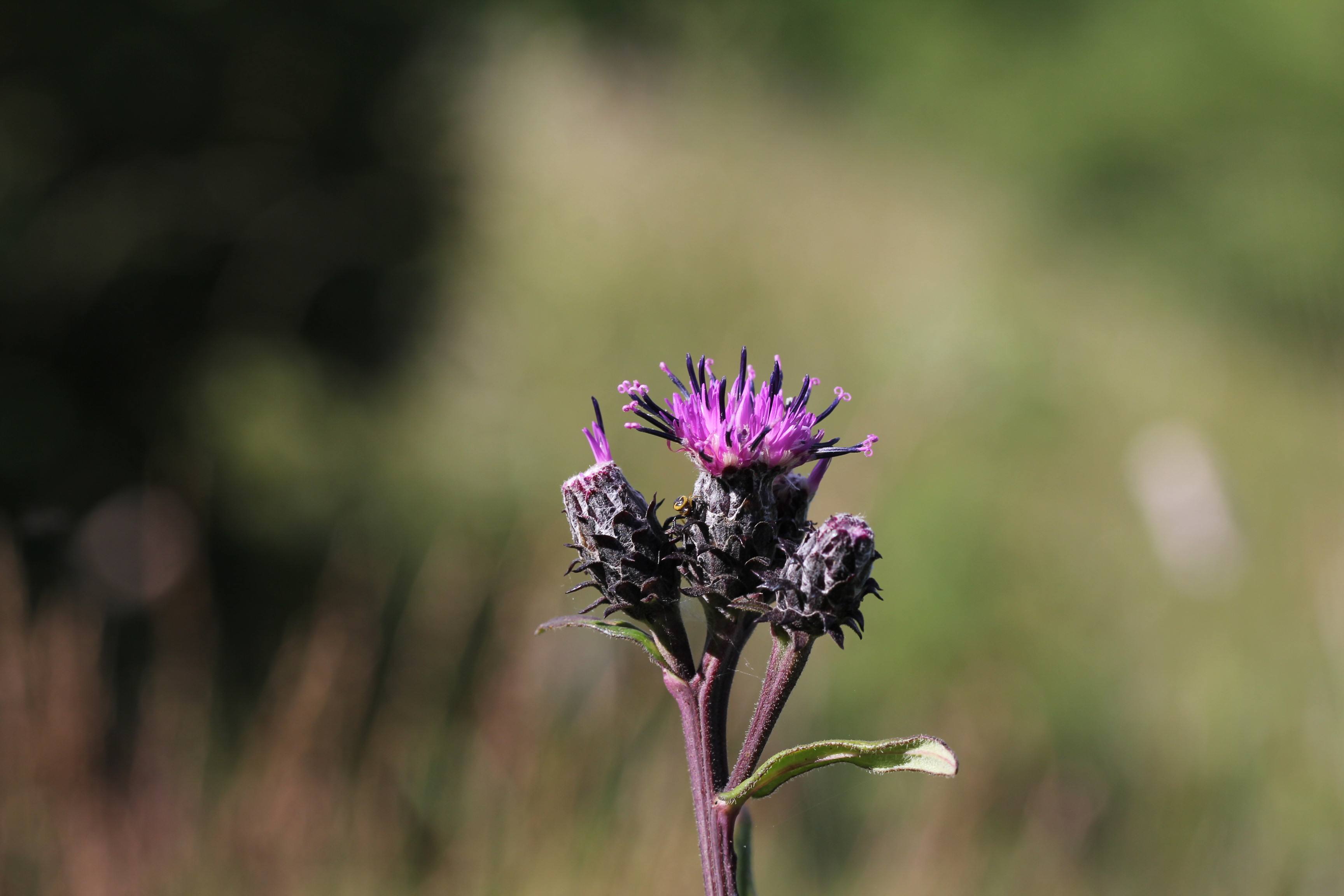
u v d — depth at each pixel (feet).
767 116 73.72
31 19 46.65
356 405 48.14
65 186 47.09
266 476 43.47
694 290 50.34
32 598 33.58
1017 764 30.37
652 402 13.10
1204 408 52.60
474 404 46.47
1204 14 85.56
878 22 89.76
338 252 51.42
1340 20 82.58
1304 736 32.68
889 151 79.41
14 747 26.07
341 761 27.71
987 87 86.48
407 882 26.48
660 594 12.67
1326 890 28.96
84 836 25.90
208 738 30.63
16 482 41.52
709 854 12.25
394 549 39.78
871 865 28.45
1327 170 75.31
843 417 43.98
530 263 52.03
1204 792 31.55
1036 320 55.98
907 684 33.60
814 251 54.90
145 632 34.47
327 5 54.44
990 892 27.61
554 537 33.32
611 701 27.94
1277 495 45.60
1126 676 34.96
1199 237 71.67
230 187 50.03
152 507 34.76
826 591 12.00
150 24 48.93
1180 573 37.88
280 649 34.14
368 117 55.21
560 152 57.57
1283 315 63.62
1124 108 81.76
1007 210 76.13
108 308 46.14
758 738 12.36
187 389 45.75
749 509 12.74
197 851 26.40
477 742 27.78
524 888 25.94
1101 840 29.96
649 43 70.79
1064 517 41.68
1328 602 36.04
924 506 38.04
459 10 62.18
